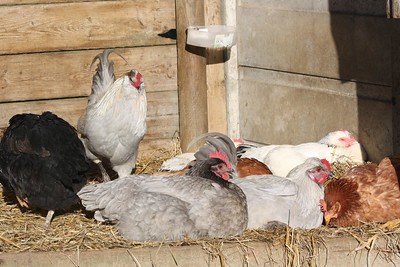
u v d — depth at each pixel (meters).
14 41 9.11
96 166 9.08
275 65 9.46
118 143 7.91
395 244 6.71
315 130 9.06
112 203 6.94
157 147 9.69
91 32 9.34
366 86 8.38
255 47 9.71
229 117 10.14
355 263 6.72
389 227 6.95
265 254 6.65
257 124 9.87
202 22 9.47
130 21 9.45
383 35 8.08
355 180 7.20
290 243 6.68
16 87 9.18
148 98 9.62
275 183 7.23
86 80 9.39
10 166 7.37
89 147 8.08
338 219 7.16
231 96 10.10
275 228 7.00
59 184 7.32
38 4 9.13
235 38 9.73
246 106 10.01
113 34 9.41
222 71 10.02
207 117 9.73
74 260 6.57
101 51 9.41
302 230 6.96
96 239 6.91
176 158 8.64
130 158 8.19
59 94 9.32
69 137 7.47
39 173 7.27
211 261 6.61
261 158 8.68
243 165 7.92
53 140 7.35
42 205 7.36
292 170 7.43
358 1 8.33
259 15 9.58
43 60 9.23
